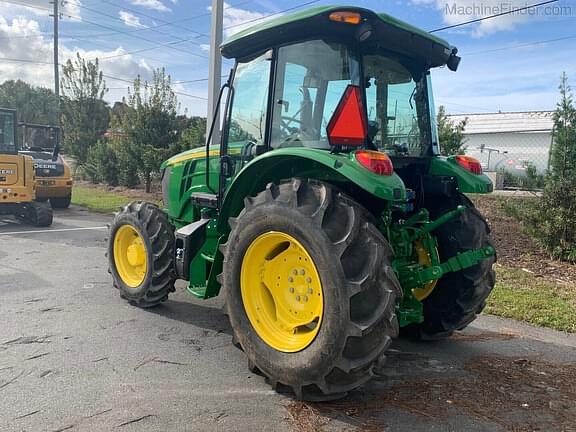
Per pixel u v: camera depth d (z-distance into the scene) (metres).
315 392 3.09
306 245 3.00
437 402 3.18
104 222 11.13
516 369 3.71
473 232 3.98
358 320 2.86
